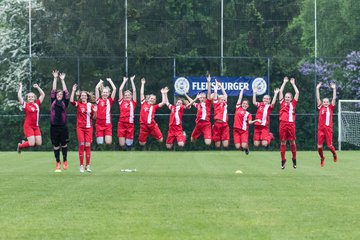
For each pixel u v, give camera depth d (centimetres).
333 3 5081
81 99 2302
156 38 4456
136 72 4384
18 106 4397
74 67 4375
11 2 4666
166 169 2481
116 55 4428
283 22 4631
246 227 1151
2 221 1225
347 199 1506
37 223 1203
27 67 4434
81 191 1670
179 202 1457
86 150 2316
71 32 4484
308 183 1870
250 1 4597
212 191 1662
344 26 5066
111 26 4462
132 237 1067
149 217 1258
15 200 1500
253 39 4588
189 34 4516
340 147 4341
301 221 1210
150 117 2559
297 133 4369
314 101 4400
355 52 4466
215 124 2791
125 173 2256
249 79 4362
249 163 2858
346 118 4406
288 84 4394
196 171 2361
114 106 4341
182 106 2650
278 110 4344
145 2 4497
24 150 4281
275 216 1265
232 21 4575
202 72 4412
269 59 4403
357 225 1173
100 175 2159
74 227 1162
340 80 4444
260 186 1784
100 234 1096
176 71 4397
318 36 5100
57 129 2319
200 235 1079
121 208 1372
